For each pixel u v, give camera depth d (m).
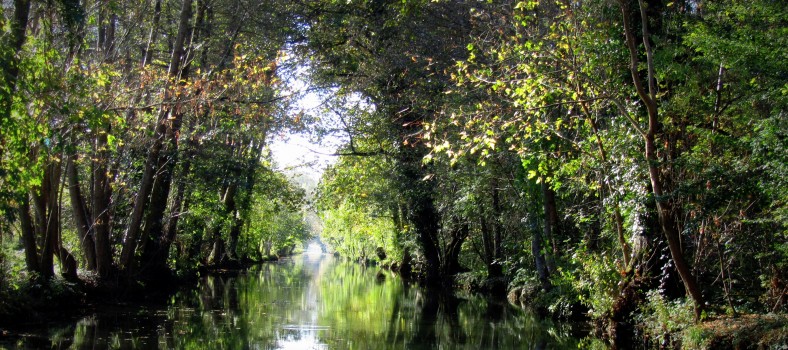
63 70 13.92
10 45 11.17
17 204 13.91
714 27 12.62
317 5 24.67
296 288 28.80
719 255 13.14
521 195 20.66
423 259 35.59
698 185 11.59
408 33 23.08
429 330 16.30
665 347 12.41
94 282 19.50
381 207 31.17
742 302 13.61
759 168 11.30
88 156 18.56
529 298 21.75
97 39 19.52
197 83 18.62
